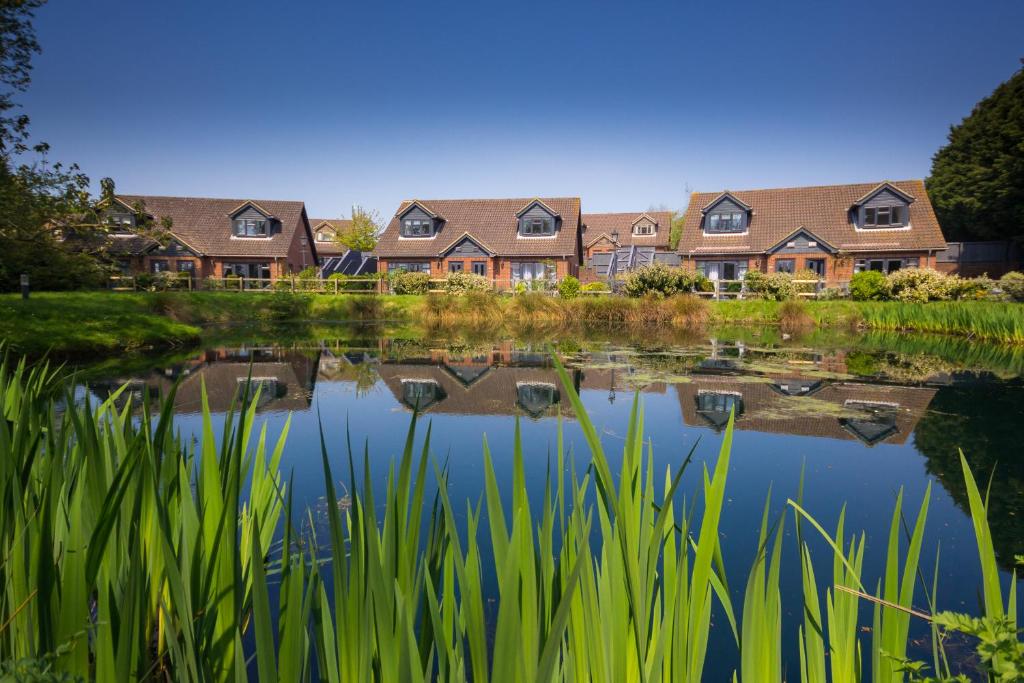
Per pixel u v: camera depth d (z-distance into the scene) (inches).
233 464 54.2
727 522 150.1
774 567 45.4
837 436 234.7
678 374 385.1
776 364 431.5
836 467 195.9
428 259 1293.1
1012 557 131.4
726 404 294.2
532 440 228.4
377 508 151.3
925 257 1082.1
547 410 280.8
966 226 1501.0
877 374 386.3
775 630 45.3
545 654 39.4
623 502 45.2
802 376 378.0
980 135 1425.9
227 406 279.9
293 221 1400.1
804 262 1140.5
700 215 1259.2
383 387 340.5
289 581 47.5
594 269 1552.7
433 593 46.9
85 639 57.9
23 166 489.1
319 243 2161.7
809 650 51.1
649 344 571.5
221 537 55.0
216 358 461.4
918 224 1107.9
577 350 521.7
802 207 1205.1
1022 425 251.1
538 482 177.0
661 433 239.8
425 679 49.9
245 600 79.6
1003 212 1365.7
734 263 1200.2
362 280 1094.4
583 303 818.2
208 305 821.2
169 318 651.5
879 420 260.5
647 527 49.4
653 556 46.4
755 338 630.5
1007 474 189.0
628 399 307.1
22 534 63.4
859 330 718.5
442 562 56.6
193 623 52.6
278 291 992.2
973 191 1416.1
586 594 46.3
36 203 486.9
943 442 225.6
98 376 358.6
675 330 727.1
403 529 46.1
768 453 211.8
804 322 738.2
